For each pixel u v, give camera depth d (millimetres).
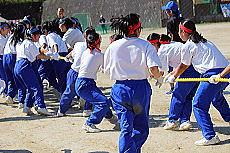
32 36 9758
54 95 13109
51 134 8383
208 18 49781
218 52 7141
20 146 7660
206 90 7082
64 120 9531
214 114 9359
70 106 10969
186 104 8234
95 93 8180
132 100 5754
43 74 12062
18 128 8992
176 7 9094
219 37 28812
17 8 59406
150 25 51219
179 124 8312
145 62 5766
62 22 11172
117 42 5902
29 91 10047
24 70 9742
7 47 11398
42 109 9961
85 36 8602
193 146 7234
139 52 5770
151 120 9141
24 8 59688
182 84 7898
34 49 9695
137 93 5730
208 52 7059
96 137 8031
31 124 9289
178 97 8062
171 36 8820
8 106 11508
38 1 60219
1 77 12664
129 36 5914
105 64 6000
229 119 7973
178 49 8188
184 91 7945
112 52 5867
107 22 52250
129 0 54344
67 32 11039
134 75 5754
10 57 11289
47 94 13328
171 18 8836
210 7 50438
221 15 49594
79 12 60438
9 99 11703
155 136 7926
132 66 5766
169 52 8219
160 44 8906
